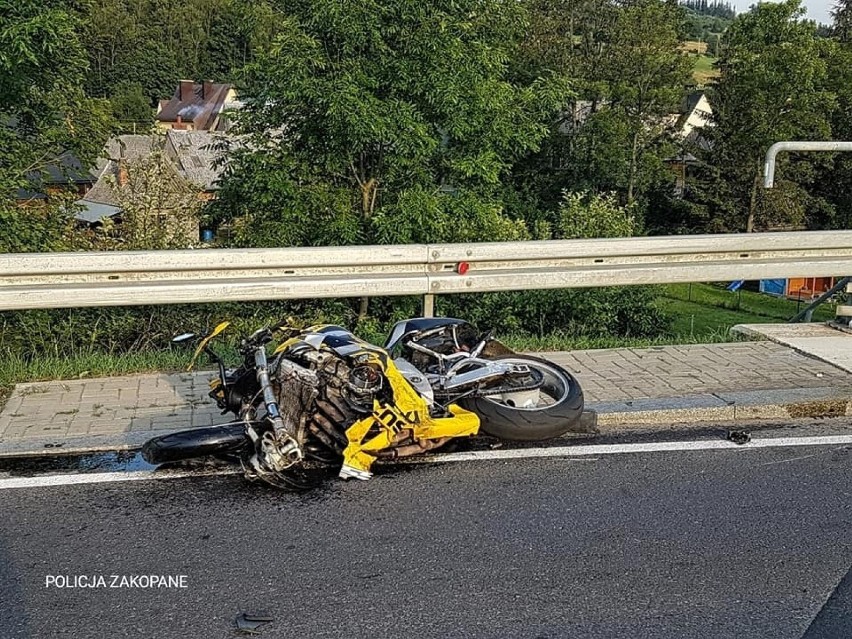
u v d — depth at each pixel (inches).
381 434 200.5
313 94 560.1
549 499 191.6
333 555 166.1
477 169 610.9
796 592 152.9
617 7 2174.0
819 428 238.4
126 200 550.3
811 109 1834.4
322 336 204.1
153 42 4407.0
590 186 1863.9
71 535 174.2
